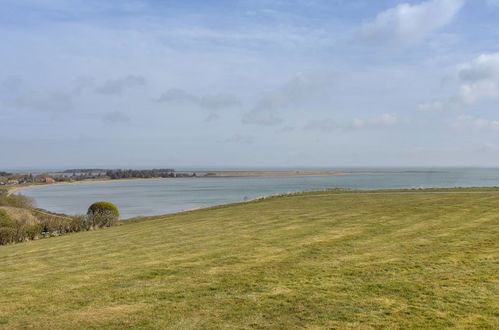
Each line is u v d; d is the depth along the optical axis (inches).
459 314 215.3
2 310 259.3
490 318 208.5
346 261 341.1
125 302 264.2
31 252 546.3
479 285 259.3
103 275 345.1
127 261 404.8
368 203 857.5
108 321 230.5
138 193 3580.2
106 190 4389.8
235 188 3924.7
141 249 477.7
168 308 247.6
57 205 2449.6
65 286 314.3
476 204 736.3
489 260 320.5
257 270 328.8
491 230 461.4
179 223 761.6
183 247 466.0
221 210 1024.2
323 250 391.9
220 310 239.5
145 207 2068.2
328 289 267.3
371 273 299.4
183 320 226.2
